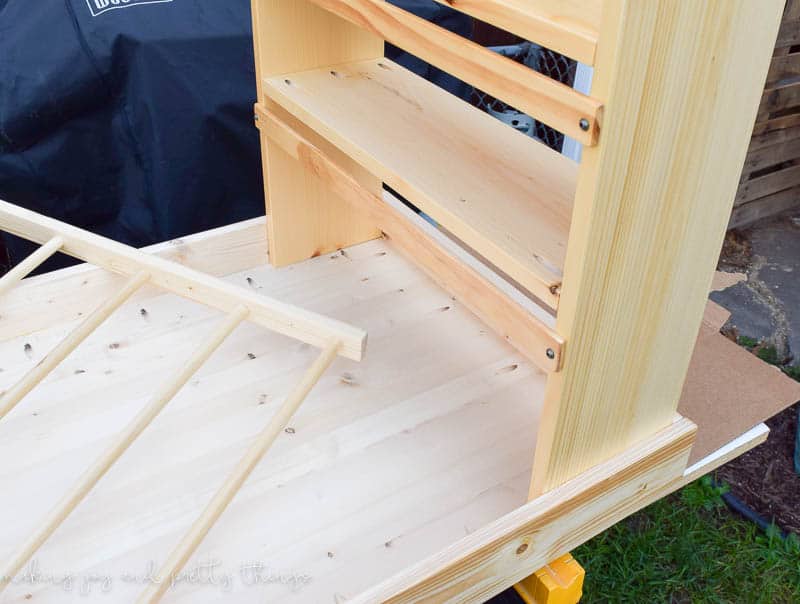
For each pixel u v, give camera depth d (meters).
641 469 0.93
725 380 1.21
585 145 0.64
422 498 0.97
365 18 0.86
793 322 2.04
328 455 1.02
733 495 1.65
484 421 1.08
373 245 1.43
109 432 1.03
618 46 0.59
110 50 1.27
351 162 1.29
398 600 0.77
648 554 1.51
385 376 1.15
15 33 1.26
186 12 1.32
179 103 1.33
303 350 1.19
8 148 1.30
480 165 0.94
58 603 0.83
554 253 0.79
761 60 0.70
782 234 2.36
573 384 0.78
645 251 0.74
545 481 0.86
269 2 1.11
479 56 0.71
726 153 0.74
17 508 0.93
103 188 1.41
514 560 0.86
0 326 1.15
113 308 1.04
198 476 0.98
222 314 1.24
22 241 1.43
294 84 1.15
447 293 1.32
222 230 1.30
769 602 1.45
